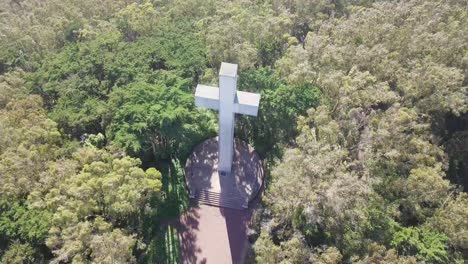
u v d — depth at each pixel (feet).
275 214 125.59
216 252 133.59
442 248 108.99
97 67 164.55
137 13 199.93
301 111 149.07
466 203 119.24
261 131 167.12
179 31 182.39
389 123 136.77
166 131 138.82
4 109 148.77
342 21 183.93
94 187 115.55
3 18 213.87
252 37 178.50
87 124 144.66
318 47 160.15
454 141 160.04
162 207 144.77
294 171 120.67
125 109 139.54
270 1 211.41
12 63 177.68
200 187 149.18
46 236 109.29
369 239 110.93
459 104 144.97
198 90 130.31
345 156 128.98
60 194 116.37
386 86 145.59
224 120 132.26
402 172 131.85
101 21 199.72
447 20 179.73
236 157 159.74
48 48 193.06
